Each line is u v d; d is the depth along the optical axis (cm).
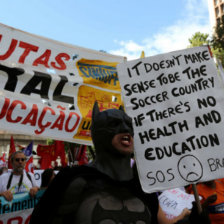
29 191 310
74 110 317
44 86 304
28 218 303
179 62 258
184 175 222
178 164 226
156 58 257
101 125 138
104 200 121
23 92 290
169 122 238
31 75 297
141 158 226
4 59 286
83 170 131
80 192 122
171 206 237
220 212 279
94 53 351
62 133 305
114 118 137
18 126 279
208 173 224
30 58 303
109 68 357
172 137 234
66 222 119
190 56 261
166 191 253
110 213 119
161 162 225
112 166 134
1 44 287
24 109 285
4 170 539
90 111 328
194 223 186
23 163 332
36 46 309
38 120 292
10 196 293
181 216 221
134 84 249
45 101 301
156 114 241
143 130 234
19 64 294
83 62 342
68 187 123
